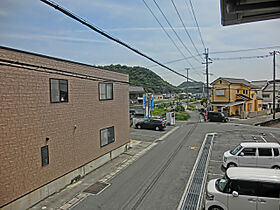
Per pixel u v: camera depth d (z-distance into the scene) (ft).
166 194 33.01
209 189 26.21
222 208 24.76
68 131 37.70
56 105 35.06
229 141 66.49
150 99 108.17
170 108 173.37
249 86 135.54
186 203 30.22
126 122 59.00
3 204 26.35
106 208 29.58
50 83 33.86
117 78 53.83
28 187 29.76
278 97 168.76
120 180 39.01
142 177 39.99
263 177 24.34
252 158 39.75
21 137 28.84
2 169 26.30
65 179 36.78
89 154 43.34
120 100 55.52
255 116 126.21
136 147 62.49
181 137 74.64
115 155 53.01
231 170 26.99
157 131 86.84
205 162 47.01
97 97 46.09
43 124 32.48
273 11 7.03
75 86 39.55
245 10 6.86
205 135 76.84
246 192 24.03
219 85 131.13
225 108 127.75
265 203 23.38
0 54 26.20
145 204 30.27
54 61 34.63
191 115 142.82
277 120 112.06
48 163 33.32
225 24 8.20
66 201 31.73
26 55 29.68
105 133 49.01
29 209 29.50
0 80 26.22
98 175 41.81
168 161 48.88
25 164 29.35
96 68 45.52
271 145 39.78
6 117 26.89
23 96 29.22
